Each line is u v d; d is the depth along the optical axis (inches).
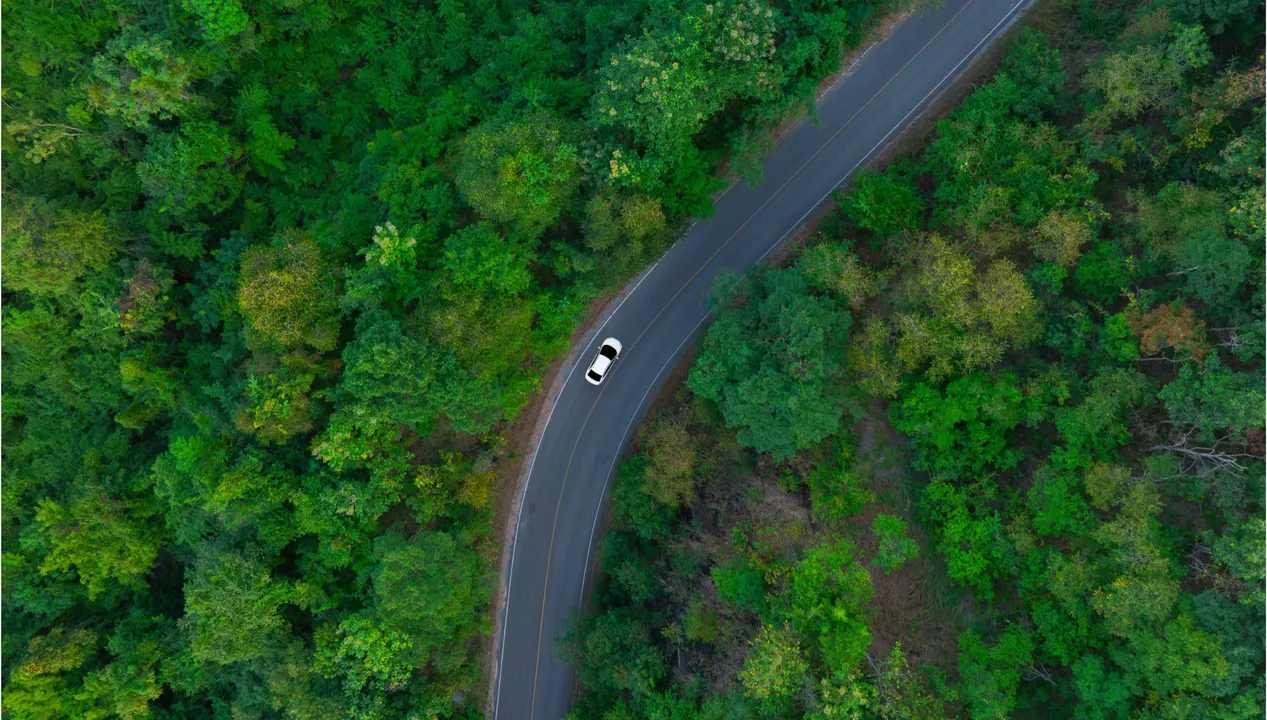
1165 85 1343.5
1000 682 1273.4
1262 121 1294.3
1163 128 1453.0
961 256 1406.3
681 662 1537.9
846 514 1471.5
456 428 1450.5
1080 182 1421.0
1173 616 1157.1
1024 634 1290.6
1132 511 1203.2
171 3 1585.9
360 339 1333.7
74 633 1600.6
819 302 1470.2
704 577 1545.3
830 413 1381.6
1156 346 1231.5
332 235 1561.3
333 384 1513.3
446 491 1547.7
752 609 1396.4
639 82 1323.8
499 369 1514.5
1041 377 1358.3
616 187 1433.3
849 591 1238.9
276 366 1437.0
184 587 1491.1
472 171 1384.1
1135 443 1332.4
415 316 1391.5
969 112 1537.9
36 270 1504.7
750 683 1216.2
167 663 1582.2
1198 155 1392.7
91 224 1555.1
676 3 1465.3
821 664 1257.4
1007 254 1486.2
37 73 1608.0
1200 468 1235.2
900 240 1534.2
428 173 1563.7
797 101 1567.4
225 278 1633.9
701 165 1567.4
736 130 1624.0
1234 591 1124.5
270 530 1456.7
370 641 1346.0
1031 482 1395.2
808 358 1365.7
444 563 1405.0
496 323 1416.1
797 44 1528.1
